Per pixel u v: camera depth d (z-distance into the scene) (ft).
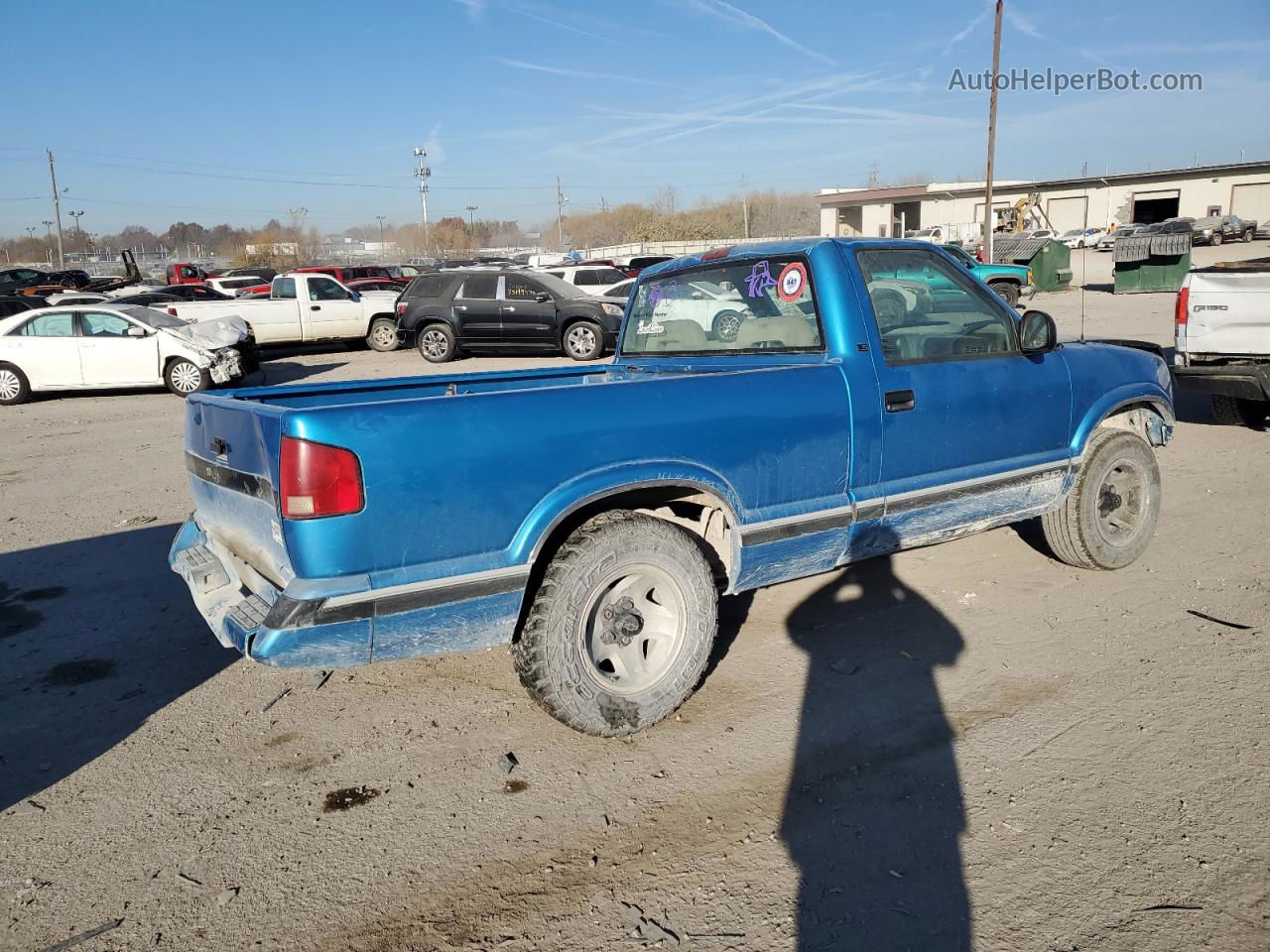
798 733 11.73
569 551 10.80
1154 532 17.74
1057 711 11.96
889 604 15.85
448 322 57.52
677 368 15.40
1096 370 16.01
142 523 22.89
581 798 10.50
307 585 9.52
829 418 12.52
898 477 13.39
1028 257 81.82
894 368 13.29
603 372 16.94
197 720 12.67
